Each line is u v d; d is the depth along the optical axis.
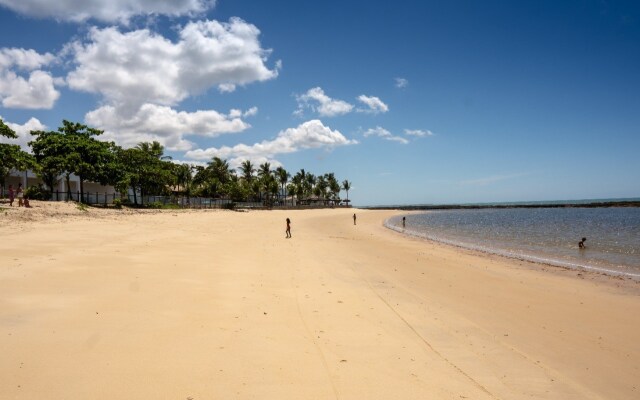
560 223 64.44
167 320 7.86
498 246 29.88
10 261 11.99
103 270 11.83
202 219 42.75
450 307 10.88
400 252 23.83
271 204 115.12
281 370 6.01
